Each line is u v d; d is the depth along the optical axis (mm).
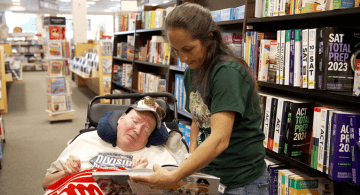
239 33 2854
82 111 6242
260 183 1285
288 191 1927
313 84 1670
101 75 6453
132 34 5145
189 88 1337
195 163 967
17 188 2723
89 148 1700
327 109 1662
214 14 2771
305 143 1916
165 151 1790
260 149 1275
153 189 1062
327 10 1595
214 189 1053
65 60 5406
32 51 16469
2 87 5891
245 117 1160
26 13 20109
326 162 1661
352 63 1624
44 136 4438
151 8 4324
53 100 5188
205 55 1084
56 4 11250
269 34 2188
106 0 16062
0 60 5809
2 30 14297
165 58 3488
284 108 1920
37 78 12461
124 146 1663
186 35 996
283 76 1907
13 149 3832
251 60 2186
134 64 4469
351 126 1530
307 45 1698
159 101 2125
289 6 1892
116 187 1044
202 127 1271
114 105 2131
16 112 6180
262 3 2188
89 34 23047
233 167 1249
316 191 1898
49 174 1623
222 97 1019
